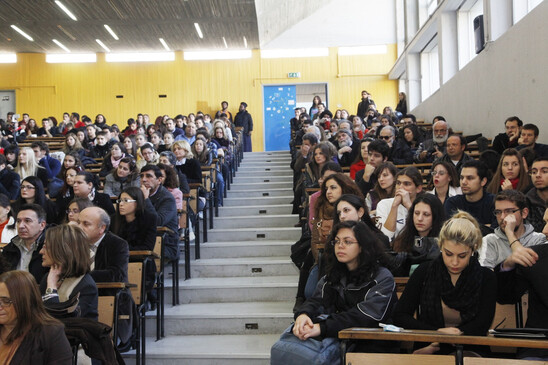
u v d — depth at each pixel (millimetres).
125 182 7094
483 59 10094
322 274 3750
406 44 16547
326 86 19188
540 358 2914
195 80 19516
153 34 17344
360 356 2779
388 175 5078
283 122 19328
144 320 4488
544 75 7520
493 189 5484
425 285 3191
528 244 3658
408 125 9320
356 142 8391
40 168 8297
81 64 19594
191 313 5141
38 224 4480
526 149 6008
